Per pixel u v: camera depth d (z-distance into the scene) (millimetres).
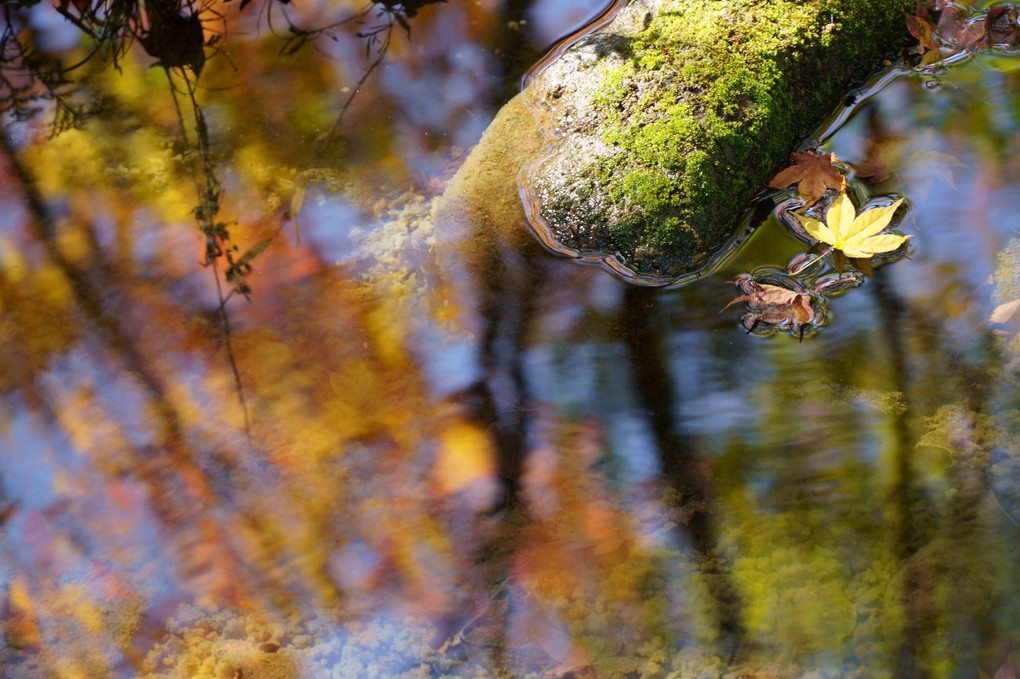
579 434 2166
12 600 2002
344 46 3070
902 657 1735
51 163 2828
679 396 2203
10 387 2363
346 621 1918
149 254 2598
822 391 2150
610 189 2363
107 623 1956
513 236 2441
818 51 2562
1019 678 1657
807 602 1840
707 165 2350
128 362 2383
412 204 2646
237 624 1936
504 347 2328
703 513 2006
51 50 3150
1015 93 2637
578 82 2604
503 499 2072
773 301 2287
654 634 1840
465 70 2938
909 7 2721
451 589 1941
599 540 1986
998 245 2287
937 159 2502
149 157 2834
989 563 1810
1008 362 2078
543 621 1877
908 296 2266
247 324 2424
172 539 2072
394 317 2408
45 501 2150
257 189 2713
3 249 2623
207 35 3135
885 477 1980
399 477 2129
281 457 2188
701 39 2518
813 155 2488
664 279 2367
